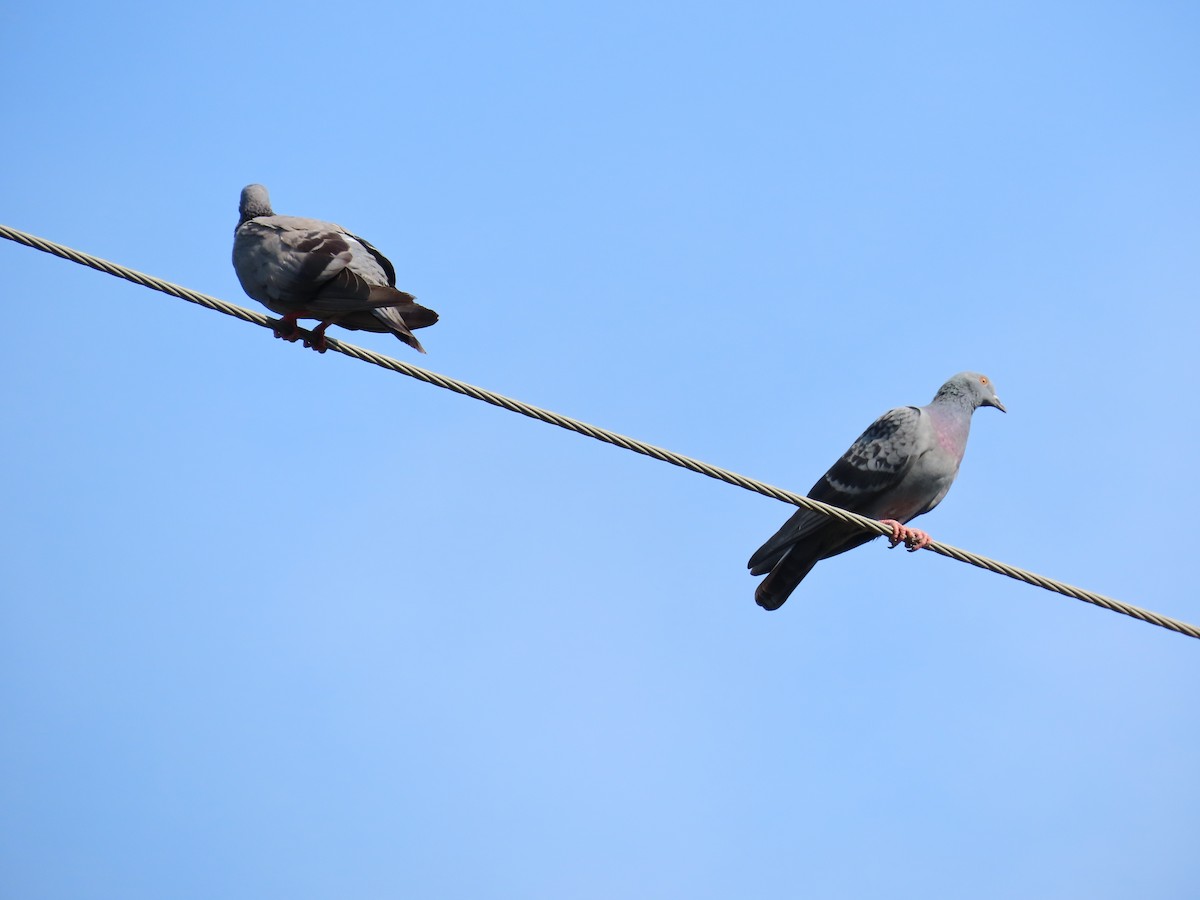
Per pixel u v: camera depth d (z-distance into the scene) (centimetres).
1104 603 1238
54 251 1093
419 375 1165
